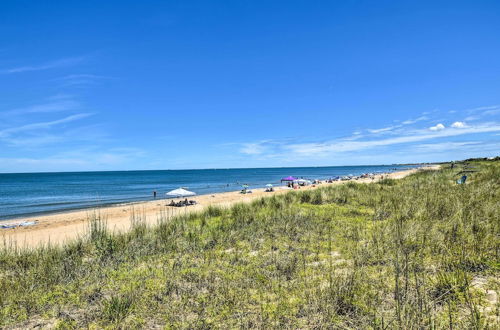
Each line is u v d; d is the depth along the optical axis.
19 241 11.52
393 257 4.36
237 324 2.99
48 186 64.38
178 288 3.99
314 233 6.54
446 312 2.85
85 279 4.59
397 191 12.67
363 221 7.57
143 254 5.81
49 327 3.27
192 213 10.89
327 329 2.84
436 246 4.78
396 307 2.89
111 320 3.27
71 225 15.38
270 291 3.76
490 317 2.70
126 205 25.34
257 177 101.44
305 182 40.72
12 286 4.39
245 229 7.23
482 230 5.28
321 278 3.98
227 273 4.45
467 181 15.46
